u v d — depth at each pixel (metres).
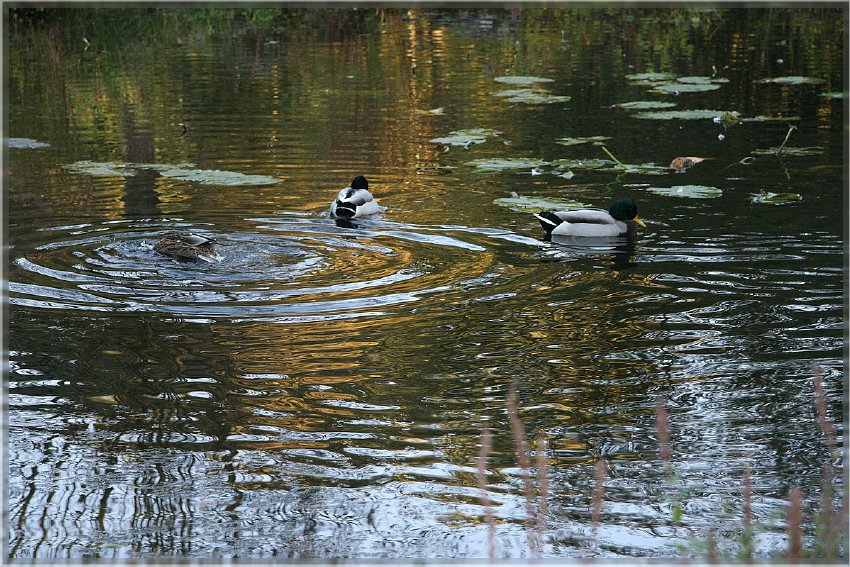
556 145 19.16
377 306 11.12
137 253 12.74
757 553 6.62
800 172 16.88
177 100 23.36
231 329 10.40
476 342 10.16
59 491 7.48
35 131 20.33
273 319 10.67
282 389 9.10
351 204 14.57
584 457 7.99
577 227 13.74
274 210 15.07
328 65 27.92
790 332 10.38
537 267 12.55
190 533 7.00
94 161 17.91
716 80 24.91
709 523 7.07
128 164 17.67
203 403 8.84
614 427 8.45
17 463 7.84
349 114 21.97
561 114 21.72
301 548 6.82
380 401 8.89
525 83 25.03
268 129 20.55
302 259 12.73
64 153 18.52
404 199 15.80
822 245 13.16
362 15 37.22
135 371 9.43
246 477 7.70
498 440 8.26
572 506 7.32
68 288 11.45
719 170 17.20
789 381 9.26
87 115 21.81
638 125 20.64
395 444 8.19
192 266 12.31
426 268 12.46
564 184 16.61
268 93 24.16
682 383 9.24
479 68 27.27
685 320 10.75
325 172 17.39
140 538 6.94
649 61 28.02
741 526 7.01
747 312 10.95
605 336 10.34
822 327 10.48
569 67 27.27
